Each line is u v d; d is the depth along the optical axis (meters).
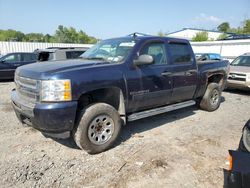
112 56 4.31
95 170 3.29
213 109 6.35
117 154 3.76
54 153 3.76
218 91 6.36
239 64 10.02
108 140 3.82
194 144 4.19
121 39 4.70
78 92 3.37
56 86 3.23
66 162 3.48
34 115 3.29
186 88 5.19
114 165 3.43
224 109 6.66
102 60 4.27
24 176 3.11
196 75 5.42
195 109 6.54
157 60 4.59
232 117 5.88
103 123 3.74
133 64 4.11
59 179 3.06
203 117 5.83
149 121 5.45
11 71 11.88
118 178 3.11
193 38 41.91
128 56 4.10
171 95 4.88
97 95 4.01
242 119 5.73
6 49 21.44
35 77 3.38
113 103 4.11
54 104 3.23
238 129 5.00
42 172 3.21
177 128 5.01
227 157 3.72
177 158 3.66
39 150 3.85
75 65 3.69
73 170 3.28
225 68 6.48
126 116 4.22
